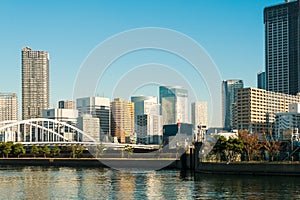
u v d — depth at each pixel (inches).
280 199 3149.6
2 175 5467.5
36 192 3715.6
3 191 3799.2
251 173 4901.6
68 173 5757.9
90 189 3848.4
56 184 4298.7
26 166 7790.4
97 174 5516.7
